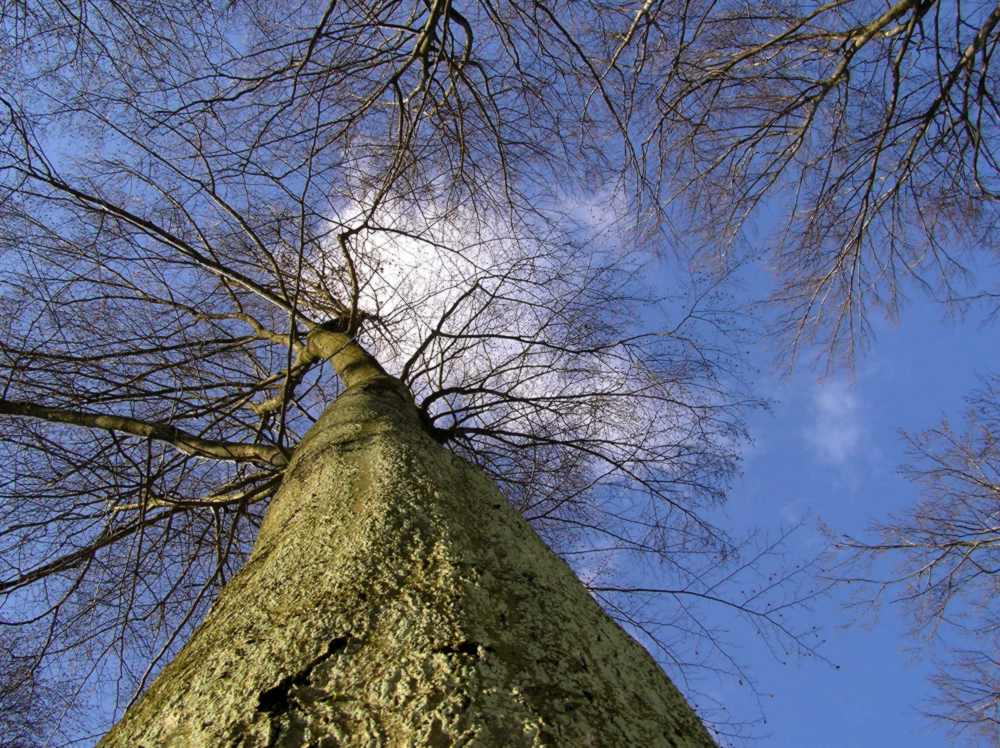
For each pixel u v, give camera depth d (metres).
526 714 1.03
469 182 4.80
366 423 2.42
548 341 4.68
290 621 1.29
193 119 4.10
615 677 1.27
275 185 4.45
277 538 1.80
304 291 4.88
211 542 4.59
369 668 1.12
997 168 4.53
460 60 4.70
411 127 4.22
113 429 3.85
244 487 4.55
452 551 1.48
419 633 1.19
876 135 4.82
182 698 1.18
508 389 4.52
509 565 1.53
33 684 4.12
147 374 4.20
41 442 3.94
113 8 3.96
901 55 4.20
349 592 1.34
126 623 4.20
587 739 1.03
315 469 2.15
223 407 4.58
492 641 1.19
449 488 1.90
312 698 1.08
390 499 1.73
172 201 4.27
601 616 1.54
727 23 4.64
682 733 1.22
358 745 0.98
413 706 1.03
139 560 4.12
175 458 4.36
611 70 4.63
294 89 3.73
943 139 4.70
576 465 4.57
